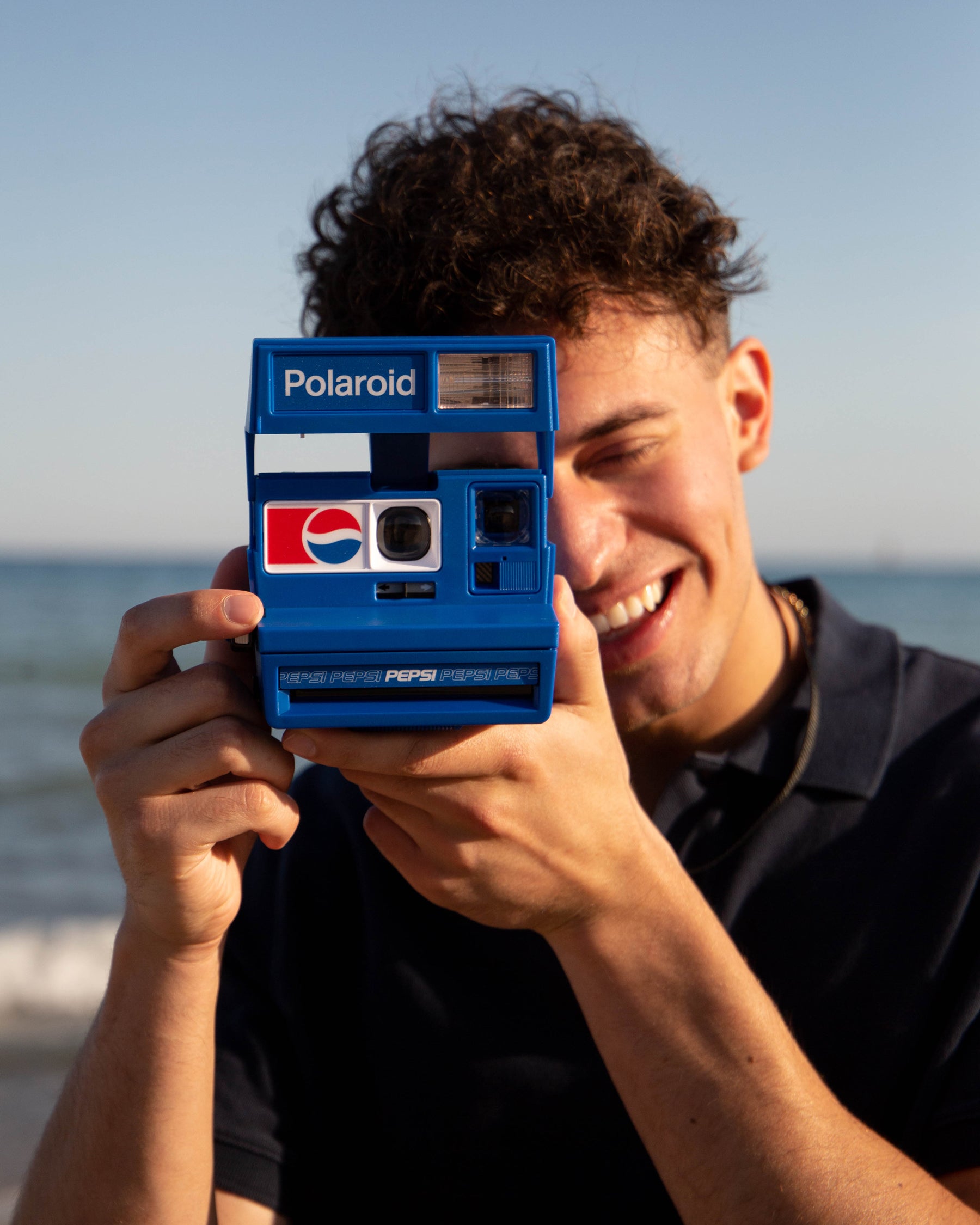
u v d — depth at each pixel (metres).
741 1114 1.37
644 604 1.94
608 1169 1.83
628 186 1.95
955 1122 1.60
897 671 2.07
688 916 1.45
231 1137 1.93
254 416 1.14
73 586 57.94
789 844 1.91
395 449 1.22
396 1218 1.97
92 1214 1.52
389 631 1.14
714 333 2.07
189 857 1.32
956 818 1.87
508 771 1.29
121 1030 1.51
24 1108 6.27
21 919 9.95
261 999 2.11
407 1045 1.96
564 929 1.46
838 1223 1.30
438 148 2.12
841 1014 1.82
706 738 2.11
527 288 1.80
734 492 2.02
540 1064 1.88
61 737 20.56
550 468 1.20
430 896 1.46
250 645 1.35
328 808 2.24
